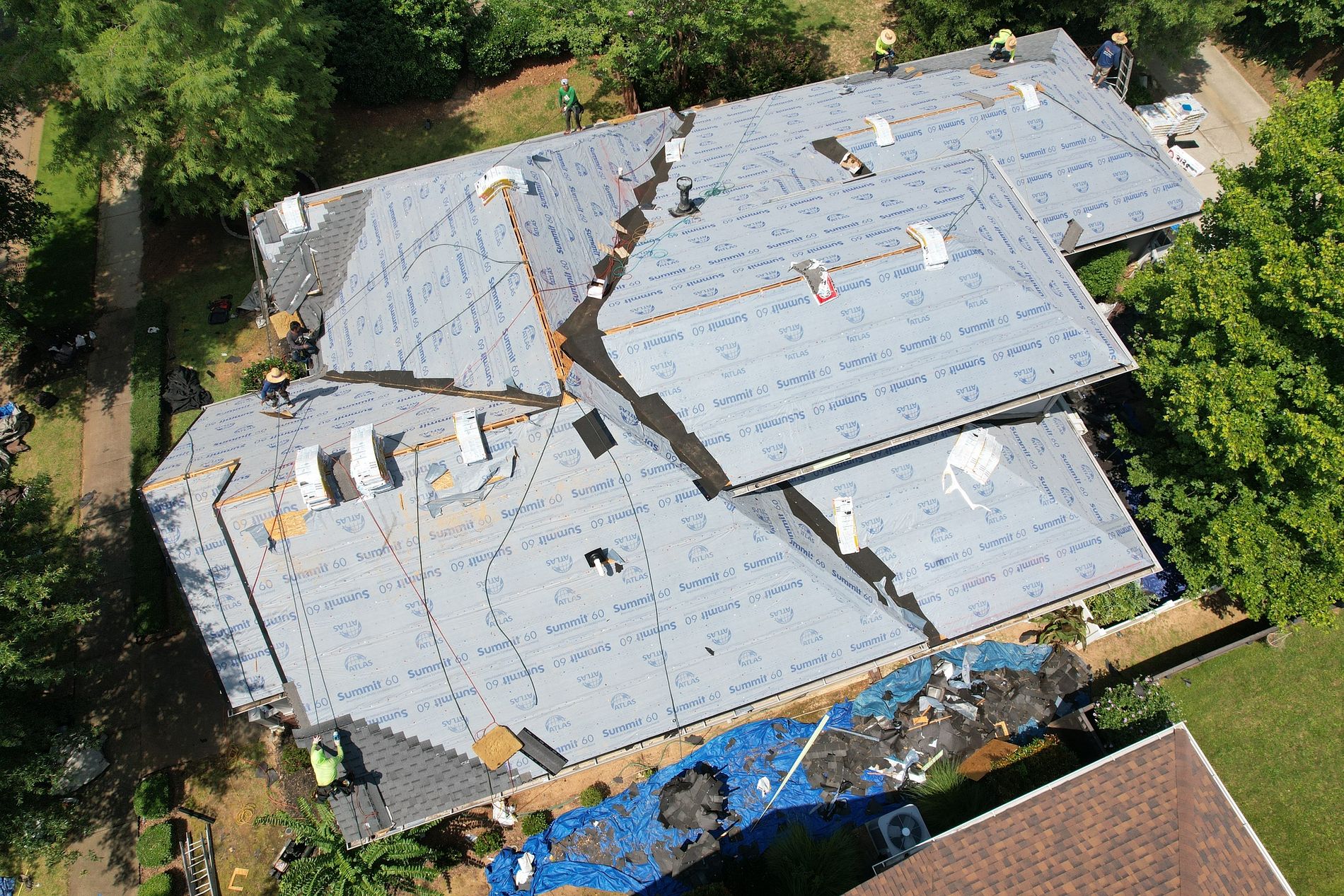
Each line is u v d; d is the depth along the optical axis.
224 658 18.92
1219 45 37.59
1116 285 28.30
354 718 18.97
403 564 18.95
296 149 29.09
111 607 25.50
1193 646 24.92
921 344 20.48
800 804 22.69
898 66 29.97
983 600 20.97
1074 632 24.25
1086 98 27.98
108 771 23.44
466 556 19.03
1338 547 19.77
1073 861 17.39
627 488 19.25
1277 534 20.91
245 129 26.73
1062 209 25.70
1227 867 17.33
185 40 25.16
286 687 18.92
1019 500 21.53
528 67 37.59
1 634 18.80
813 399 20.00
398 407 20.73
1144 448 23.77
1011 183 24.09
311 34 28.62
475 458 18.83
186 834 22.56
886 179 23.95
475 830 22.56
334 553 18.89
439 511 18.95
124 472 27.59
